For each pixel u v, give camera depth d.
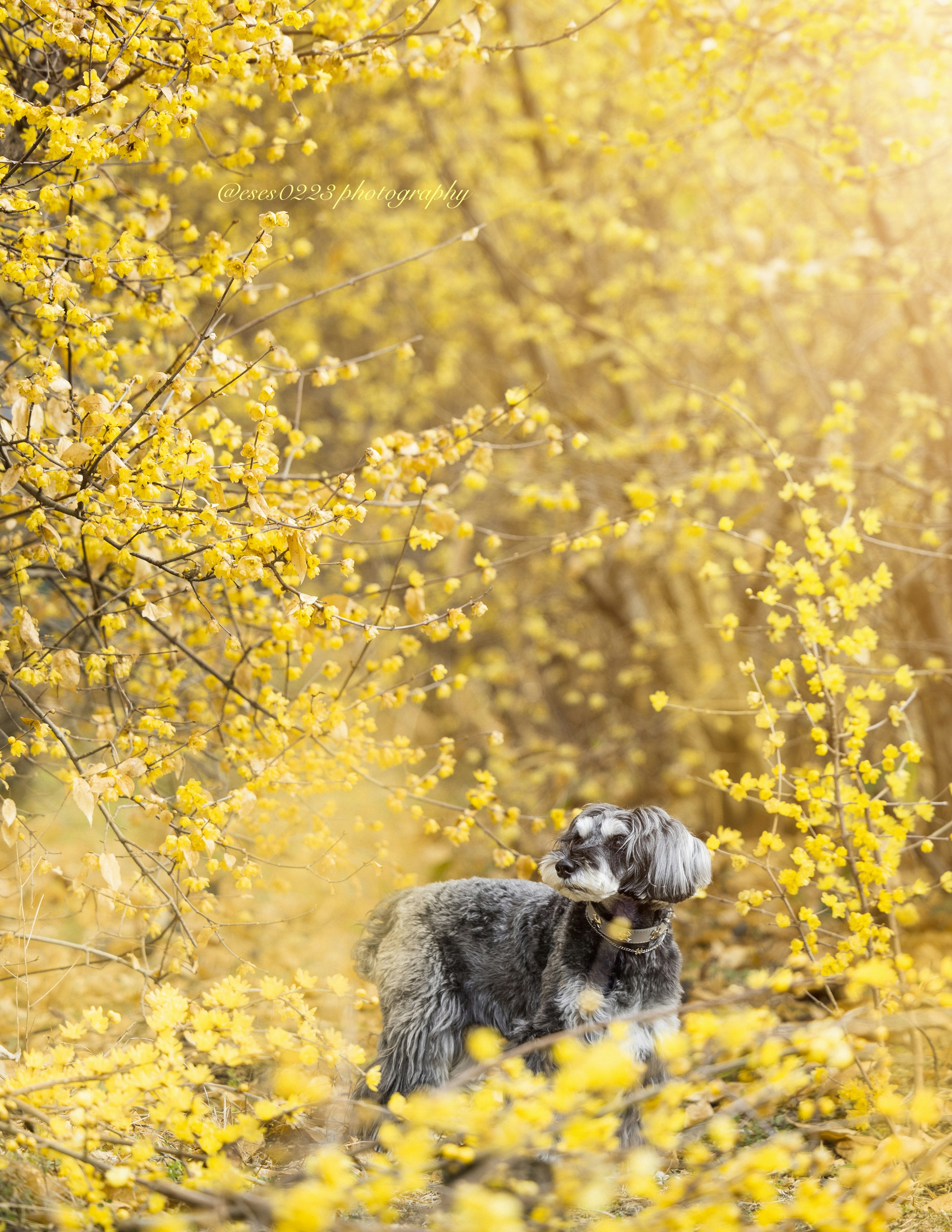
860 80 7.19
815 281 7.81
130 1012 5.05
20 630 3.52
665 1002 3.59
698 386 7.45
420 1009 3.78
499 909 3.91
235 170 4.77
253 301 4.36
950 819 6.70
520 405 4.39
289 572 3.40
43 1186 2.86
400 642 4.46
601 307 9.55
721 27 5.00
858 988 2.76
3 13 3.51
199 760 5.10
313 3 4.26
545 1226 2.42
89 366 4.59
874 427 7.87
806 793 3.77
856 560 6.46
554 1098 2.27
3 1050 3.31
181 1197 2.58
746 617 8.32
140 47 3.36
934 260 7.18
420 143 10.39
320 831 4.36
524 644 9.97
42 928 5.86
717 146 8.33
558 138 8.73
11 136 4.20
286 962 5.70
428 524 4.21
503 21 8.55
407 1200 3.15
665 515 7.63
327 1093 2.97
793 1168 2.82
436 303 10.43
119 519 3.43
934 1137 3.60
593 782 8.38
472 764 8.75
